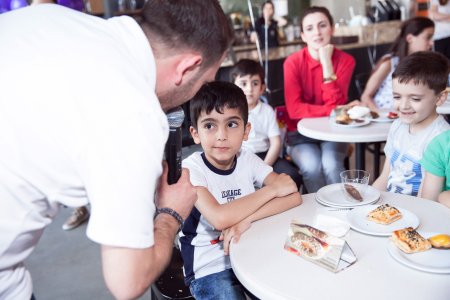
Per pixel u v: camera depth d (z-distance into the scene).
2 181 0.69
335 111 2.35
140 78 0.72
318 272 0.90
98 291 2.11
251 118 2.29
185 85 0.84
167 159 0.89
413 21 2.67
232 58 3.26
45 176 0.70
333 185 1.41
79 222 2.85
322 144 2.51
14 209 0.72
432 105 1.50
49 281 2.23
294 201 1.27
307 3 4.86
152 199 0.71
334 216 1.19
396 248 0.96
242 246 1.05
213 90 1.37
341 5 4.85
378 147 2.63
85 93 0.67
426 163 1.42
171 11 0.77
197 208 1.26
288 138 2.62
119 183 0.66
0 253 0.76
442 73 1.47
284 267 0.93
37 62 0.69
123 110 0.67
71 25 0.76
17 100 0.67
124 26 0.78
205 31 0.78
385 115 2.30
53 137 0.67
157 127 0.70
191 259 1.34
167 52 0.78
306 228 0.99
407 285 0.84
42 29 0.74
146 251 0.71
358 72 4.61
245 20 4.46
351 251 0.95
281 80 4.11
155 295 1.39
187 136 2.27
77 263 2.39
